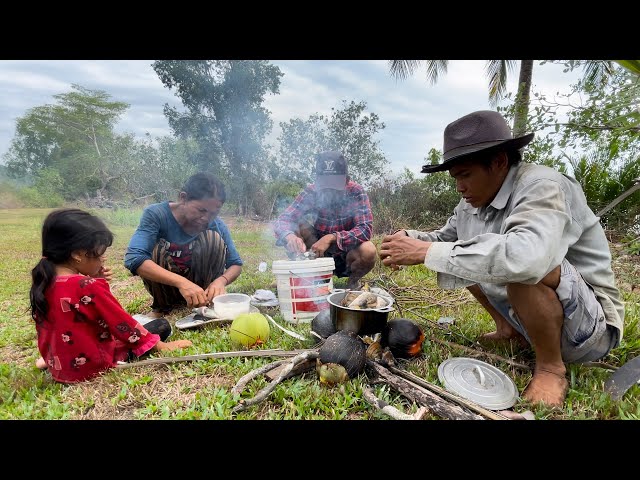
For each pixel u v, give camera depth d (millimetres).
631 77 2709
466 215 2385
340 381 1973
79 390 2111
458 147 1919
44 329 2215
